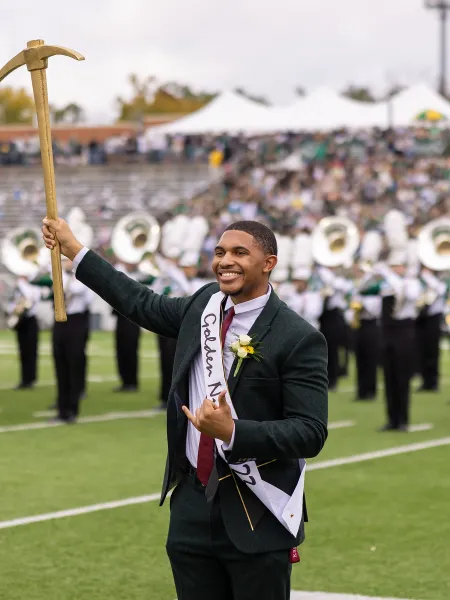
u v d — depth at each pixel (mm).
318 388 4250
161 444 12484
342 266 18594
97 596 6723
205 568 4344
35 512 8945
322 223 18812
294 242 18969
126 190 39562
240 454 4066
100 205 38188
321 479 10375
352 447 12320
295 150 42125
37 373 19094
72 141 42094
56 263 4621
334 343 18281
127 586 6941
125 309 4676
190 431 4387
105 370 21172
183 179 40344
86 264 4648
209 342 4320
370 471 10812
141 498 9492
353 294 16750
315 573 7242
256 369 4266
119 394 17500
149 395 17375
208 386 4277
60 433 13344
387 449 12180
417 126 40156
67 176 40500
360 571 7289
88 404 16219
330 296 18109
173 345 15586
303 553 7746
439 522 8641
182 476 4414
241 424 4051
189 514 4332
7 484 10094
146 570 7297
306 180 39125
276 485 4246
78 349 14188
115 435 13188
